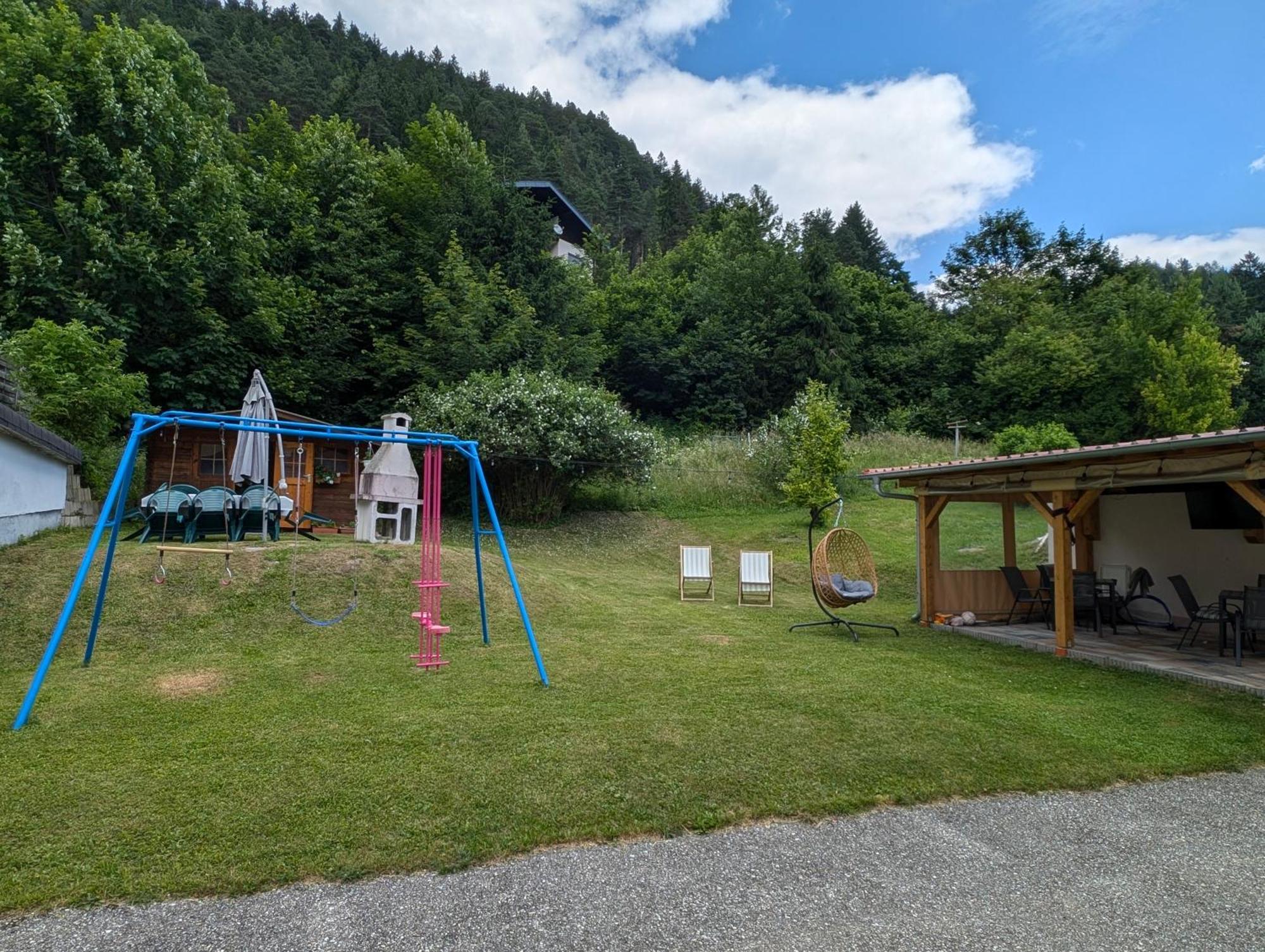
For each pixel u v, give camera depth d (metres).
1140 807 3.88
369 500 10.18
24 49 17.19
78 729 4.55
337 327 20.67
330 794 3.65
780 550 15.70
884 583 13.22
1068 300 31.23
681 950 2.53
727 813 3.62
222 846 3.13
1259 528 8.20
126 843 3.14
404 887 2.91
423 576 6.71
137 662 6.25
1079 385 25.69
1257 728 5.12
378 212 23.05
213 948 2.48
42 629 6.65
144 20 22.27
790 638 8.24
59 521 9.68
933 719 5.11
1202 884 3.08
